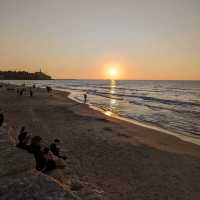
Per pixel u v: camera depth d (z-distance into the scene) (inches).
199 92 3550.7
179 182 415.8
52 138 645.9
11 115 947.3
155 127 944.3
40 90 2908.5
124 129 853.2
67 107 1357.0
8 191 239.3
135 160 518.3
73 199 230.7
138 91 3764.8
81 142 630.5
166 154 574.9
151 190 377.7
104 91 3651.6
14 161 305.6
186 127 951.6
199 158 554.6
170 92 3540.8
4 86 3248.0
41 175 275.7
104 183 386.0
